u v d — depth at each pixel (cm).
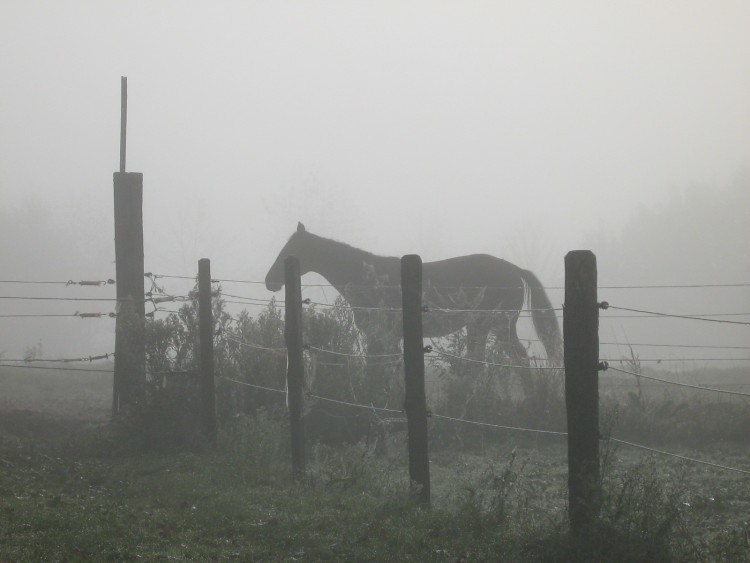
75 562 567
